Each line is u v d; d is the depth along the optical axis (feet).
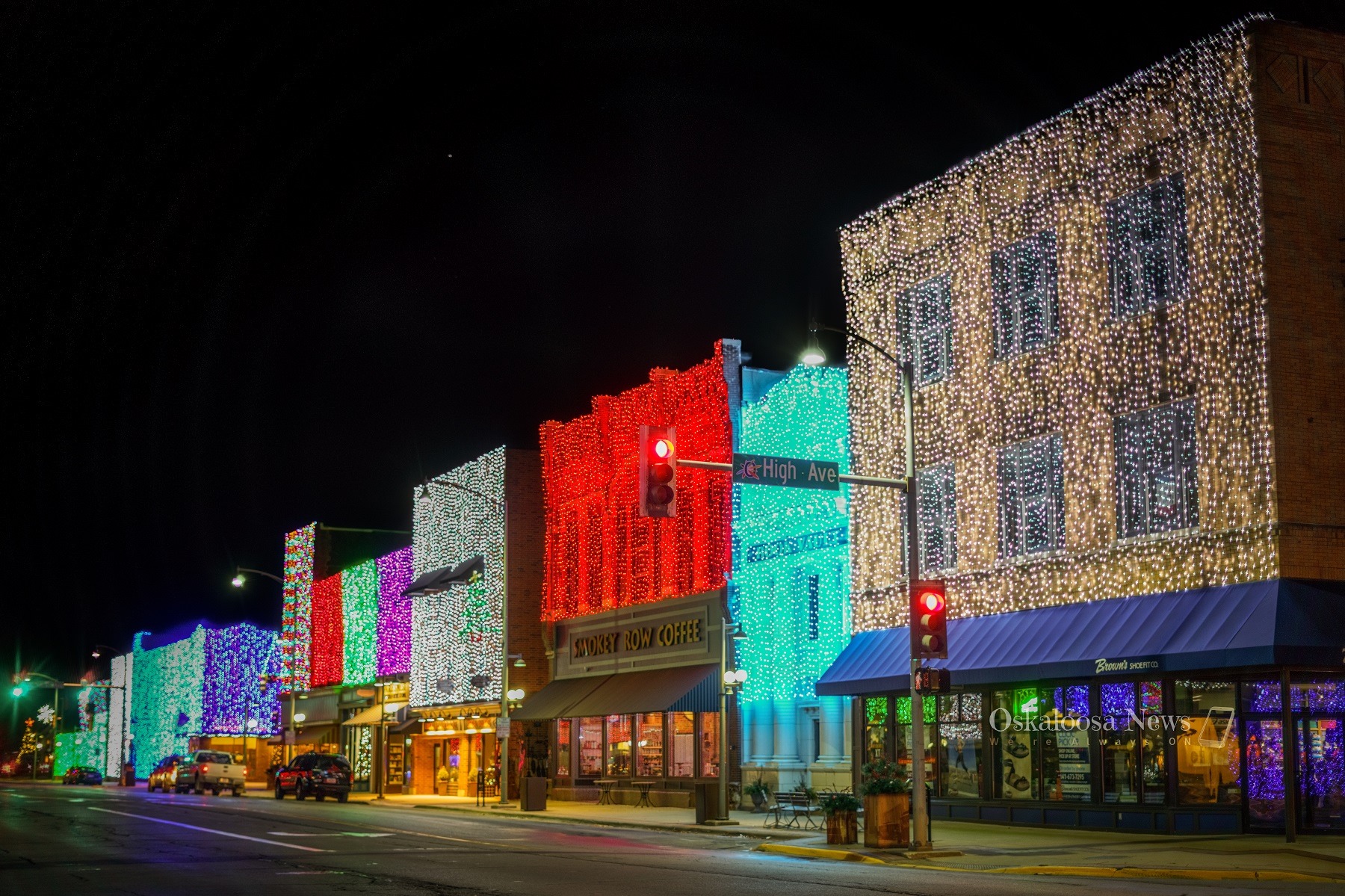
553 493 166.61
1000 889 57.93
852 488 114.73
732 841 93.81
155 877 65.31
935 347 109.09
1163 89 89.51
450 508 188.96
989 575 100.27
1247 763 81.61
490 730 173.47
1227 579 82.07
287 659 249.34
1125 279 92.32
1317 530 79.97
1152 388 88.89
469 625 178.29
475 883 61.98
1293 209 82.94
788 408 126.72
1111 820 88.17
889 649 105.91
